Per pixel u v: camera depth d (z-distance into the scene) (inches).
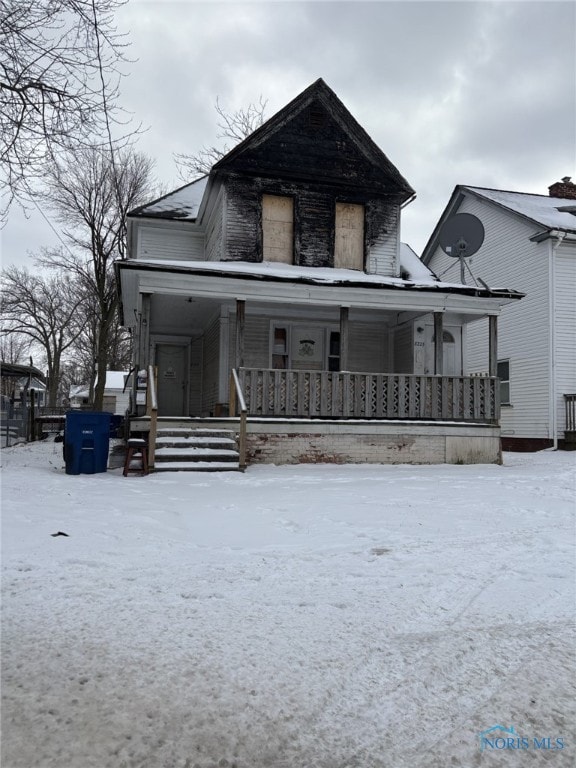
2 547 164.9
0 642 105.1
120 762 71.8
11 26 326.3
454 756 76.5
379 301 482.6
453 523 218.5
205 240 632.4
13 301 1588.3
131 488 296.0
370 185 573.6
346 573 153.3
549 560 169.3
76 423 363.6
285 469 405.7
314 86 558.3
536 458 562.6
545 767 74.9
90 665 97.1
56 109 355.3
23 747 73.8
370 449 460.8
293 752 75.9
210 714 83.6
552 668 102.6
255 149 542.3
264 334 555.8
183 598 131.2
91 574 145.3
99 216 1019.3
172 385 649.6
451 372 598.5
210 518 223.1
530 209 748.6
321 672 97.9
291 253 557.3
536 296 696.4
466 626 120.5
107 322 1027.9
